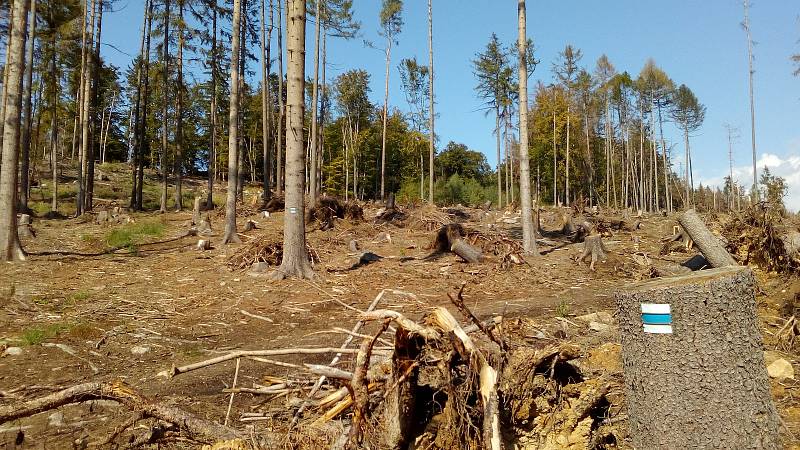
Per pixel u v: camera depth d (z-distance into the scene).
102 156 50.59
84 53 21.58
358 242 14.52
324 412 3.91
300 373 5.16
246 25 25.44
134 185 25.52
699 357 2.85
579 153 46.16
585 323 6.64
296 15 9.91
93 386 3.81
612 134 52.78
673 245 13.76
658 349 2.95
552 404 3.50
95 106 23.89
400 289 9.54
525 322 6.04
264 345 6.34
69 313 7.57
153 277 10.28
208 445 3.56
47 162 41.41
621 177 54.62
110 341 6.45
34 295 8.46
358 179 51.12
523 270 11.20
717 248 8.30
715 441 2.80
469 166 64.00
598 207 36.22
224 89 35.16
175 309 8.05
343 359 5.45
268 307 8.22
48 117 26.03
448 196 42.44
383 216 19.22
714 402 2.82
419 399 3.50
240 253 11.91
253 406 4.52
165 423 3.95
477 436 3.19
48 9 20.19
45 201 25.81
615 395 3.75
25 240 14.18
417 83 39.72
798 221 10.81
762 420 2.81
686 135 52.09
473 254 12.03
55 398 3.72
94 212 22.69
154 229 16.31
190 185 41.50
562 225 19.98
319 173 29.00
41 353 5.93
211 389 4.95
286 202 10.19
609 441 3.50
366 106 48.72
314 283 9.69
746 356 2.84
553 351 3.52
